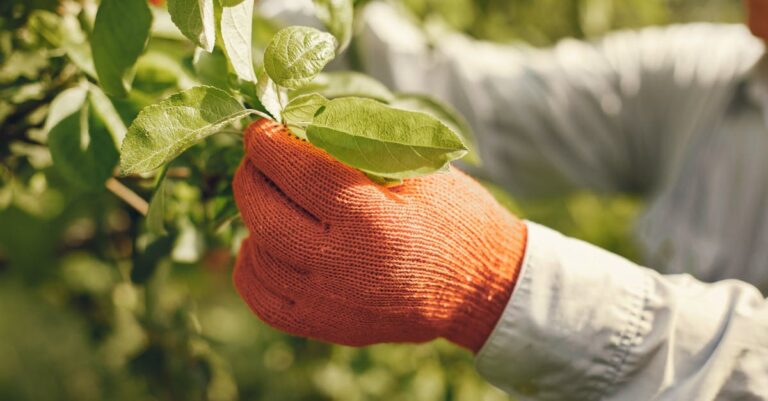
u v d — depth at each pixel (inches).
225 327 51.9
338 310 23.8
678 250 40.3
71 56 25.3
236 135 26.6
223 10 22.5
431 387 42.6
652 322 25.5
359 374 42.0
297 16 33.9
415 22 42.2
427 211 23.7
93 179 25.2
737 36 40.9
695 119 40.3
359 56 37.7
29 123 27.8
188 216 28.5
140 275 28.9
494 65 40.6
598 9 54.8
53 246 39.1
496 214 25.2
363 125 21.7
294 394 44.8
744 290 26.3
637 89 42.2
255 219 23.1
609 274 25.7
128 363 38.2
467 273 24.5
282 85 22.0
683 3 82.4
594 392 25.6
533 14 53.7
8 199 31.7
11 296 62.9
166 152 21.4
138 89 26.0
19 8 26.7
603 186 43.3
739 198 39.0
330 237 23.0
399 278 23.3
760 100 38.2
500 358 25.6
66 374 59.2
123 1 23.1
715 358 25.0
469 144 29.0
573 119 41.1
